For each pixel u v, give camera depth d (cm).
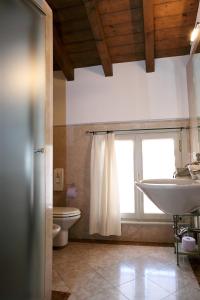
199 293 184
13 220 116
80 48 311
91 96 333
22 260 123
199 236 245
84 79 338
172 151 310
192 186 135
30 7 140
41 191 149
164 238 303
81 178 334
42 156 151
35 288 137
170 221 305
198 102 248
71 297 181
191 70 276
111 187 306
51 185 166
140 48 303
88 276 215
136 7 255
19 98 125
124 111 320
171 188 139
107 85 329
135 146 321
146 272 221
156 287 194
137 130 320
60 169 340
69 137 343
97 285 199
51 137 169
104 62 308
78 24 278
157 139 314
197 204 149
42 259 148
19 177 123
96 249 285
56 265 239
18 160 122
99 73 333
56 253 273
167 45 296
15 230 117
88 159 334
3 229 108
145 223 308
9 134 115
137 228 311
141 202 314
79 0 250
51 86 171
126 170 322
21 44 128
